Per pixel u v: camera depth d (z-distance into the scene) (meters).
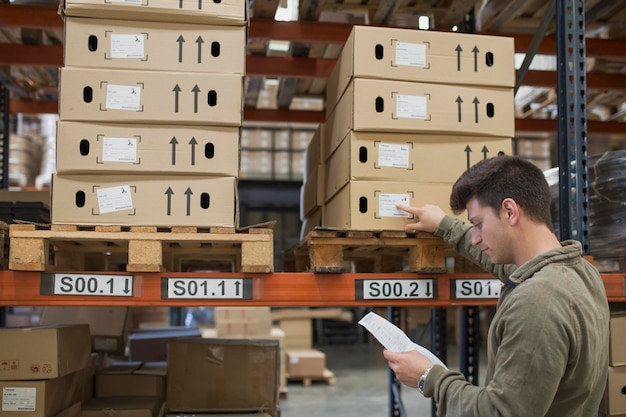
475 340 4.80
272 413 3.37
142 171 2.65
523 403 1.66
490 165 1.97
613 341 2.88
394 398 5.57
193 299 2.66
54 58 4.88
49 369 2.74
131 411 3.27
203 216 2.66
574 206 3.07
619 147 8.59
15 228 2.55
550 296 1.71
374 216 2.80
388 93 2.84
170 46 2.71
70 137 2.62
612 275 2.95
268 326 8.34
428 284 2.85
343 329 14.69
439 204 2.86
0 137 5.90
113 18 2.70
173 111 2.67
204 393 3.35
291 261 4.24
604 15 4.54
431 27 4.49
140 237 2.60
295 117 6.14
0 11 4.23
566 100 3.10
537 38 3.58
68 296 2.60
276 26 4.49
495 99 2.96
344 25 4.55
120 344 4.39
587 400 1.85
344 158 2.94
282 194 13.34
